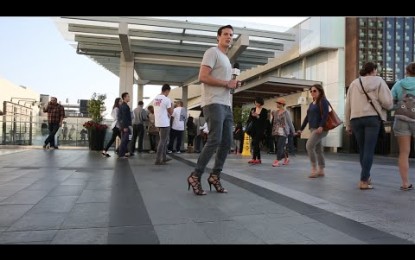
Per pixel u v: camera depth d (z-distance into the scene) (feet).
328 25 64.69
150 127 44.42
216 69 15.44
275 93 72.08
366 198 15.06
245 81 95.55
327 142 66.08
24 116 54.29
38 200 13.83
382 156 50.72
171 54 48.78
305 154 53.57
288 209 12.76
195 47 47.26
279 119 29.96
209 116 15.26
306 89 67.05
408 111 17.56
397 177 22.70
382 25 64.64
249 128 31.55
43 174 21.08
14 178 19.44
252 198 14.65
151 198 14.44
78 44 47.16
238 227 10.47
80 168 24.45
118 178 19.88
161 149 28.19
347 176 22.67
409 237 9.73
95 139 44.73
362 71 18.71
